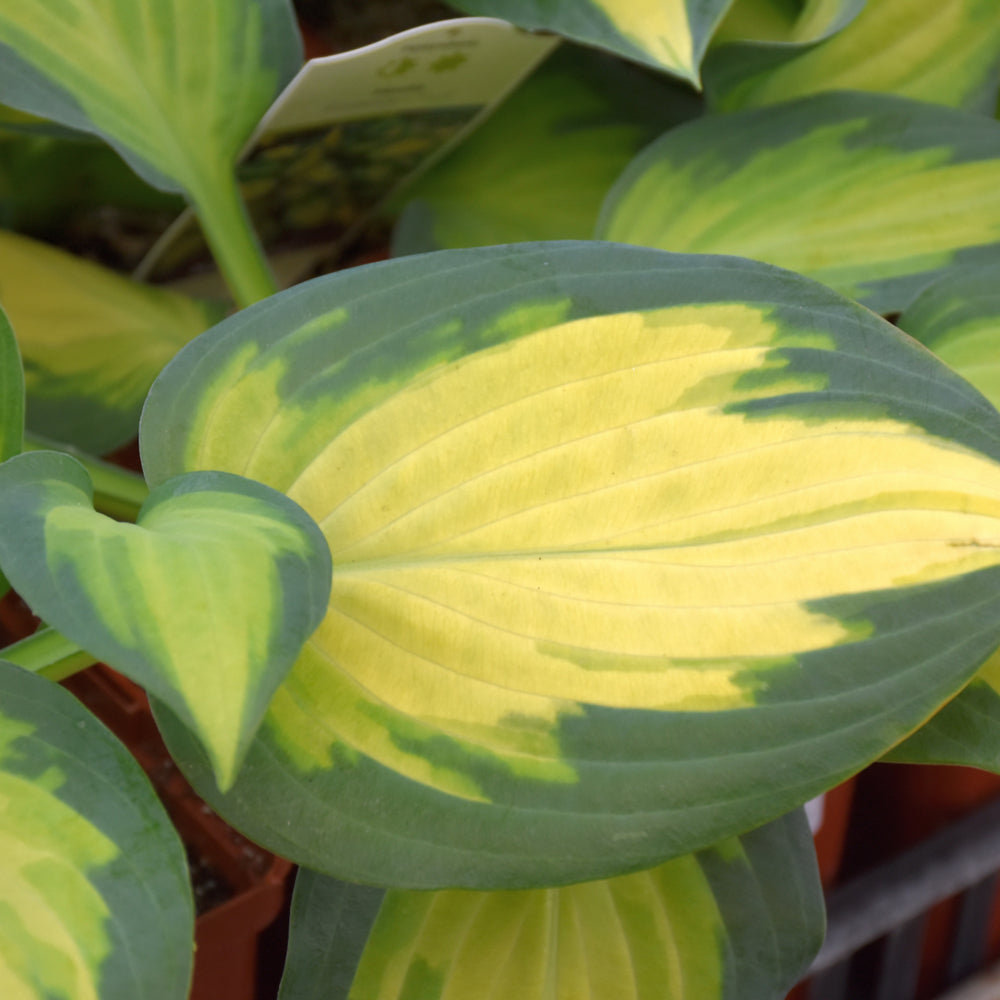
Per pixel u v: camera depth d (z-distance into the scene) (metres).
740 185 0.57
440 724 0.46
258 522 0.44
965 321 0.52
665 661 0.46
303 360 0.47
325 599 0.43
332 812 0.45
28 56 0.54
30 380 0.61
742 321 0.47
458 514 0.47
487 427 0.47
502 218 0.62
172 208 0.67
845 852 0.95
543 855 0.45
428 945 0.49
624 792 0.45
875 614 0.46
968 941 0.92
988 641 0.46
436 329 0.47
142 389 0.62
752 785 0.45
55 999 0.43
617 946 0.50
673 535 0.47
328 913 0.49
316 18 0.73
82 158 0.62
